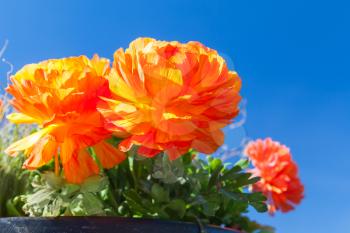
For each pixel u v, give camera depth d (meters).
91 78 0.34
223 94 0.33
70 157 0.34
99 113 0.34
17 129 0.50
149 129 0.32
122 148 0.32
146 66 0.31
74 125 0.33
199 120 0.32
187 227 0.34
